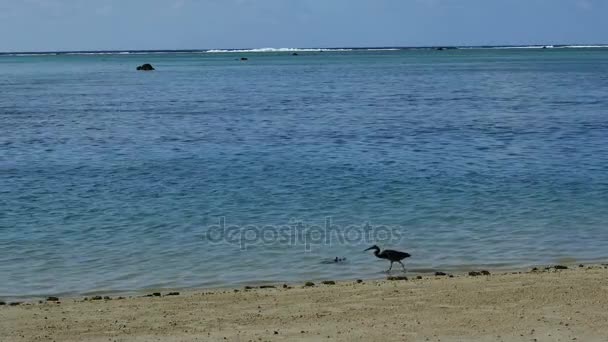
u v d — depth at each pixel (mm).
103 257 21938
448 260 21297
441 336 13859
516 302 15969
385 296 16750
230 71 185500
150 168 38531
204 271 20438
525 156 41594
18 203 29688
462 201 29344
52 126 60312
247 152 44562
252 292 17516
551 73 149500
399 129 56812
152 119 66188
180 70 196500
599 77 131125
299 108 77250
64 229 25406
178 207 28734
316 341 13688
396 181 33688
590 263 20875
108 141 50625
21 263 21297
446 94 96188
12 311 16016
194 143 49281
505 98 87750
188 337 14039
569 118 63000
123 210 28297
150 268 20750
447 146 46500
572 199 29594
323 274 19984
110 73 179375
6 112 73812
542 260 21266
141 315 15570
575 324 14414
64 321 15172
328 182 33656
